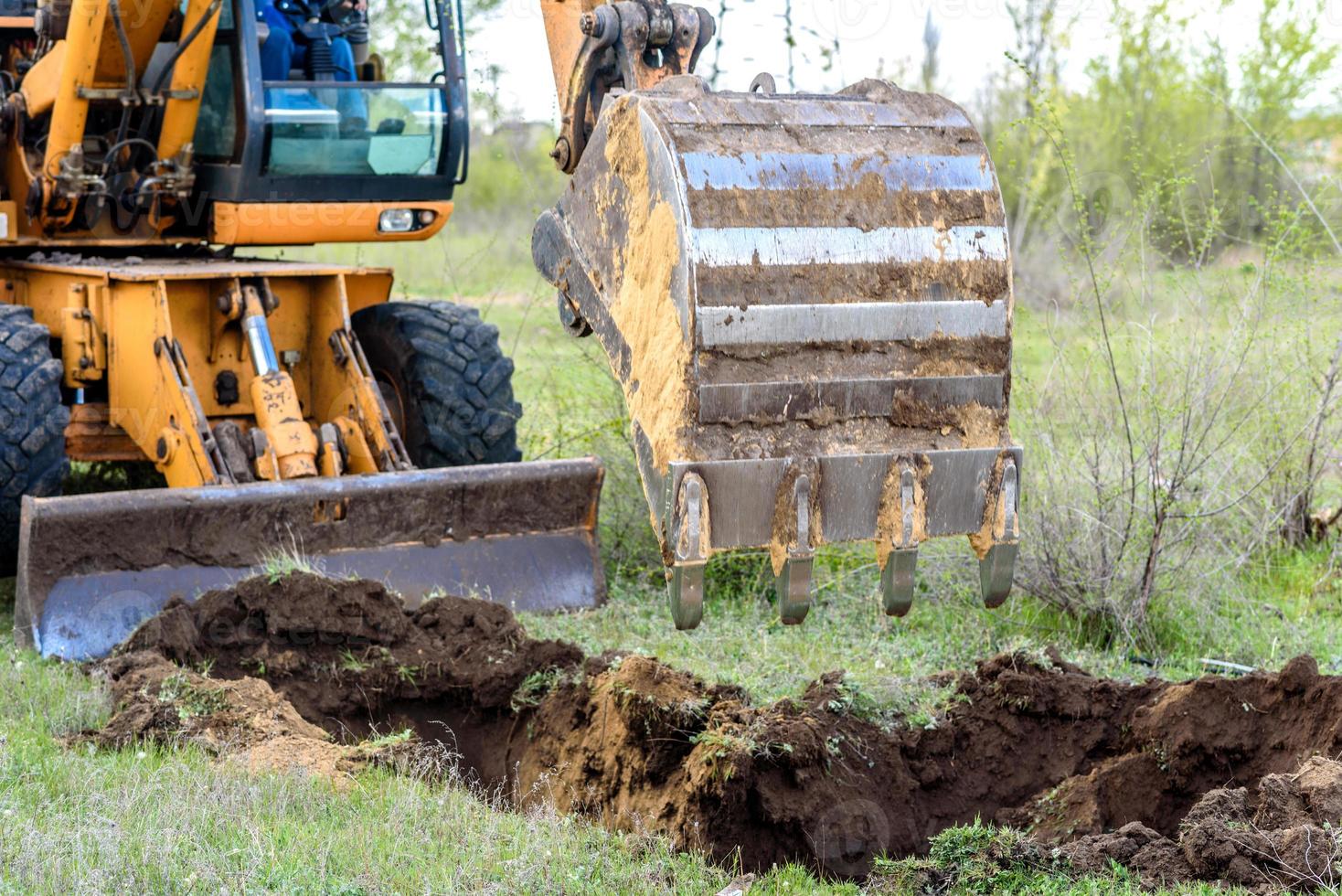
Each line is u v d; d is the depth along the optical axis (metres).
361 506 9.96
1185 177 11.42
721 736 7.12
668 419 5.98
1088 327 11.28
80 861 5.98
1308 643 10.15
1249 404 11.27
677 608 5.88
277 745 7.66
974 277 6.25
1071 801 7.44
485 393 11.63
